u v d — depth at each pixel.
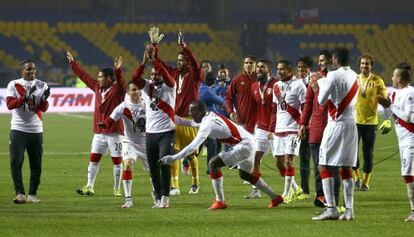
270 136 32.81
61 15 116.69
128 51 114.31
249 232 24.52
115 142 34.00
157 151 29.89
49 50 111.88
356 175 36.34
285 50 116.75
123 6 119.56
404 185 37.81
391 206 30.72
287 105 31.86
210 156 41.53
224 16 122.25
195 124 33.34
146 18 118.44
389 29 121.81
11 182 38.62
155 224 26.09
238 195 34.34
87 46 113.69
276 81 33.09
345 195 27.00
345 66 26.38
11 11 116.00
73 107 89.50
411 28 122.12
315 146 29.91
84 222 26.50
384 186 37.41
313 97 29.38
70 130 71.19
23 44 111.38
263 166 46.72
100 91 34.09
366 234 24.16
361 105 35.84
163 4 121.81
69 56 34.59
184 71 33.56
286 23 119.06
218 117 29.08
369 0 126.00
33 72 31.75
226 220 26.95
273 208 30.16
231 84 36.47
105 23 116.12
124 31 115.94
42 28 113.44
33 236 23.88
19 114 31.69
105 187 37.34
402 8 125.50
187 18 119.56
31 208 30.12
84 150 55.69
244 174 30.11
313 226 25.62
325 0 125.50
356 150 26.66
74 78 103.94
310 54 117.38
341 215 27.06
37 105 31.70
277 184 38.72
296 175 42.38
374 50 119.69
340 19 122.38
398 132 27.06
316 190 30.22
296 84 31.69
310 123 29.97
